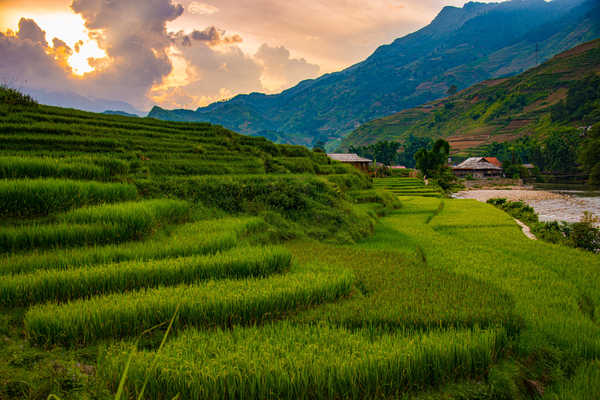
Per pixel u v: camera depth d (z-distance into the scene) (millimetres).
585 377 4902
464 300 6828
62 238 8422
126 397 3900
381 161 133250
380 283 8031
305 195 17281
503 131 171250
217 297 5895
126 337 5141
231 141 33938
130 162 17672
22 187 9594
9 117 22250
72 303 5562
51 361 4461
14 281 5820
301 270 8484
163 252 8406
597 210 37250
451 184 74375
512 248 13531
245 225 11961
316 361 4359
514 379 4875
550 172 101000
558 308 7234
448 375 4770
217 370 4129
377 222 20438
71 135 21391
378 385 4352
